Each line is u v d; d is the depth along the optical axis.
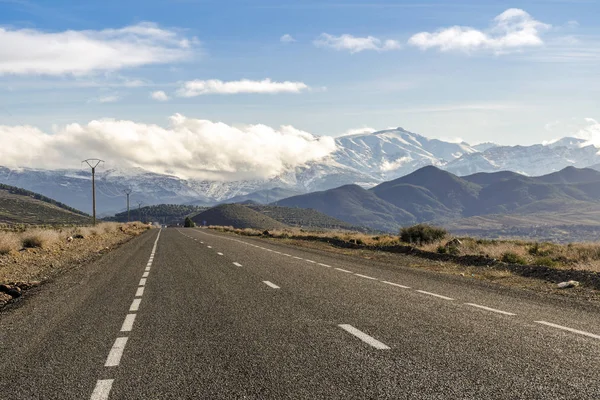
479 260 19.64
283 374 5.55
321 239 39.16
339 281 13.73
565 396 4.80
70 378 5.59
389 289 12.18
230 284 13.21
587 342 6.96
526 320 8.52
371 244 30.88
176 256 23.23
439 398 4.75
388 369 5.68
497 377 5.38
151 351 6.67
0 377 5.68
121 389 5.19
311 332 7.59
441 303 10.18
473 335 7.37
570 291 12.48
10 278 15.91
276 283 13.32
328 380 5.32
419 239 28.88
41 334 7.84
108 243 36.66
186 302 10.54
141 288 12.82
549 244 25.86
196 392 5.04
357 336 7.31
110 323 8.56
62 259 22.88
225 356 6.35
